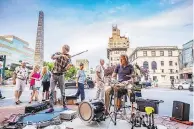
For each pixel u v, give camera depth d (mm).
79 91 6625
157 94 11836
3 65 12234
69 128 3350
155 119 4172
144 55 35594
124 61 4176
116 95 3805
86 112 3578
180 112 4012
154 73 35000
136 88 3842
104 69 6281
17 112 4934
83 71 6371
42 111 5004
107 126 3539
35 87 7012
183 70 30906
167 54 35219
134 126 3496
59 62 4949
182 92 13820
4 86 16938
